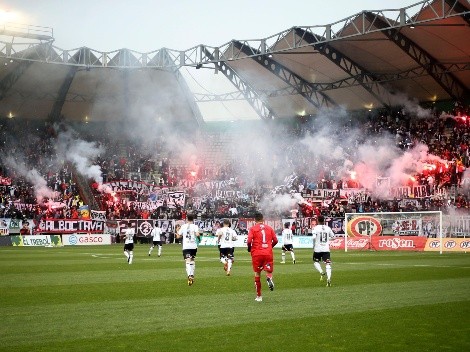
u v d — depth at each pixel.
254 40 53.44
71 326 11.73
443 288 18.36
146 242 61.22
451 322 12.23
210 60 57.50
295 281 20.88
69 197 62.66
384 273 23.97
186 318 12.70
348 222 47.81
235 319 12.59
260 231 15.52
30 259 33.44
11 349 9.73
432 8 40.62
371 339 10.61
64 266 28.00
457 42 46.81
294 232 55.41
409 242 45.25
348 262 31.12
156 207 63.72
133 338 10.62
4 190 60.94
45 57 57.62
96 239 58.22
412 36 47.06
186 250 19.47
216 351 9.68
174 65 59.34
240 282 20.48
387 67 53.62
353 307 14.30
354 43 49.75
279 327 11.70
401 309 13.93
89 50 59.34
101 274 23.66
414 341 10.45
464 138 55.38
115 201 64.44
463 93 56.31
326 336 10.85
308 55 54.22
